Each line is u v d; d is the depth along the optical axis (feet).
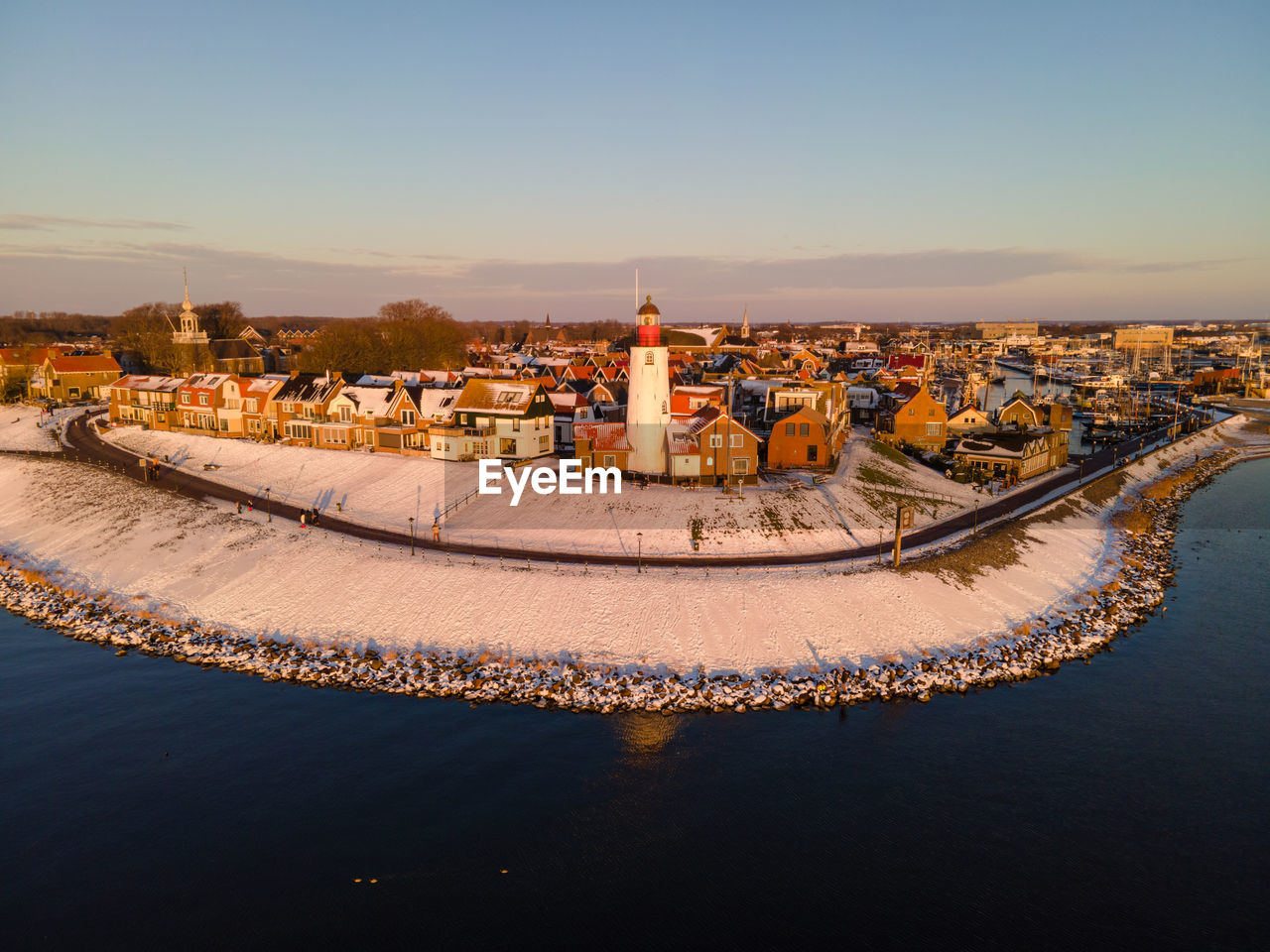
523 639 180.04
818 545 232.73
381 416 333.21
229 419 380.78
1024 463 345.72
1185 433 522.06
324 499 279.69
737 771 137.18
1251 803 129.90
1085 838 121.08
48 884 109.50
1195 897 108.88
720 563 216.13
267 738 146.00
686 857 115.55
